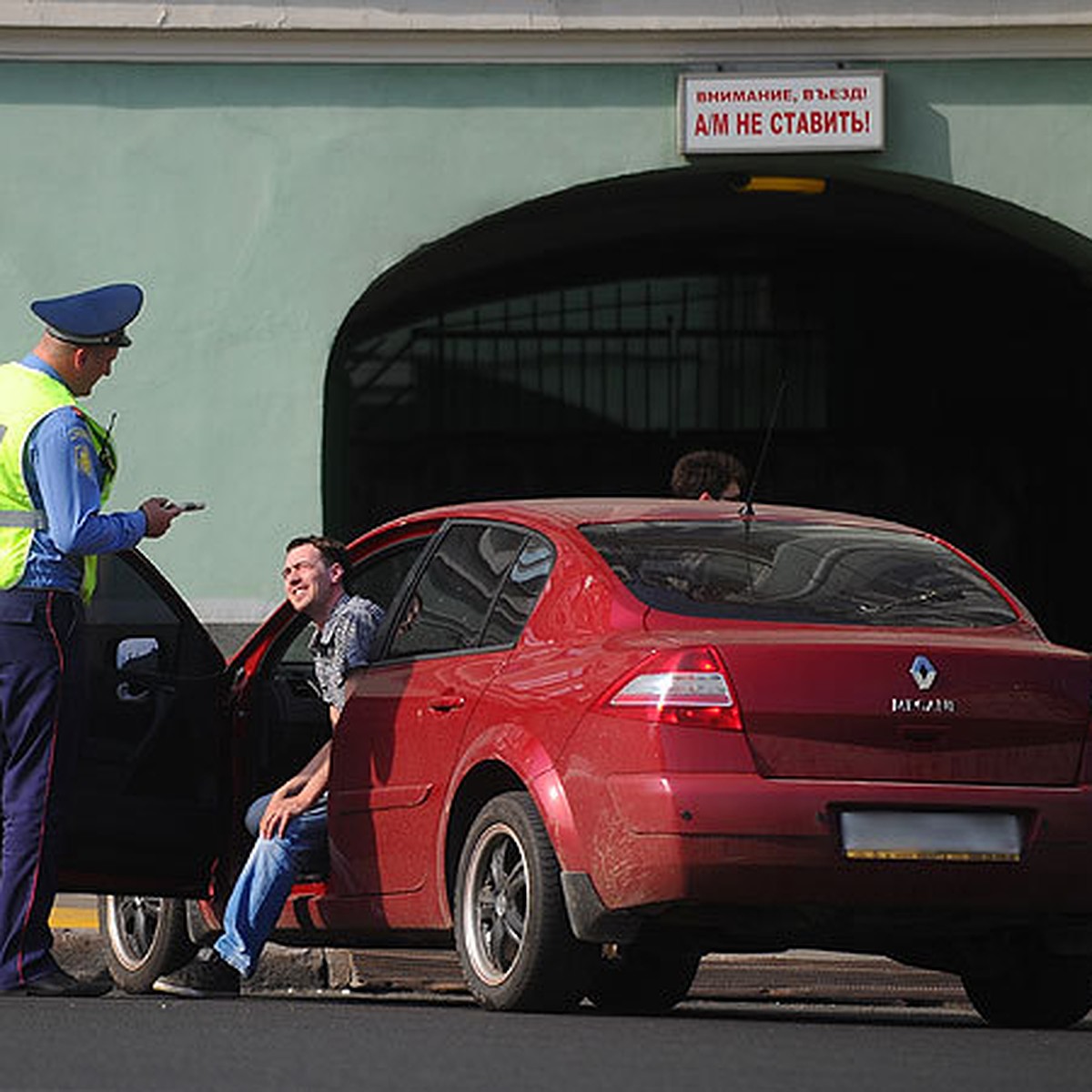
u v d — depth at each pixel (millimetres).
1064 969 29984
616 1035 24859
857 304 73312
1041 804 27156
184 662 33719
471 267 68375
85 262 55969
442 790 29562
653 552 29297
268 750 34281
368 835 31234
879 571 29719
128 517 30828
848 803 26516
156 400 55844
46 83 55938
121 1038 23750
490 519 31438
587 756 27078
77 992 30594
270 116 56031
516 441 72688
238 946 32062
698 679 26562
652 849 26297
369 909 31219
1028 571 73312
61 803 30875
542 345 72688
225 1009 27766
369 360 72062
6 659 30500
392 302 66875
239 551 55750
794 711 26625
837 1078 21188
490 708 28891
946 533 73562
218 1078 20594
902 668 26953
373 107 56062
